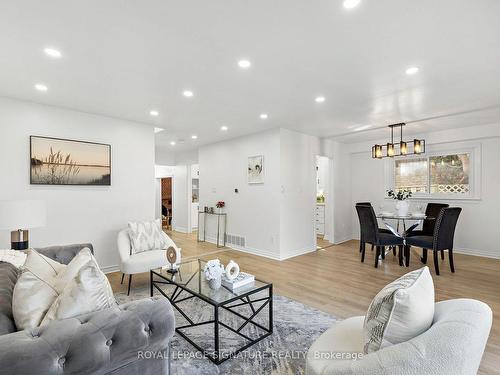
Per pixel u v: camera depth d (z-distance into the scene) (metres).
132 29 1.92
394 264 4.45
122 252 3.34
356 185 6.61
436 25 1.88
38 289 1.32
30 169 3.38
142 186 4.42
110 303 1.33
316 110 3.80
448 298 3.03
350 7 1.70
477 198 4.92
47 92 3.09
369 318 1.26
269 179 4.98
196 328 2.39
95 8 1.69
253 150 5.29
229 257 4.95
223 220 5.99
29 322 1.22
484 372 1.80
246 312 2.70
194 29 1.93
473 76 2.69
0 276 1.59
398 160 5.89
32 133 3.41
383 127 4.83
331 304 2.89
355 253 5.24
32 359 0.94
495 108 3.72
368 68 2.53
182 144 6.43
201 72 2.61
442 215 3.81
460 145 5.08
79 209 3.78
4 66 2.46
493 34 1.97
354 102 3.46
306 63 2.44
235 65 2.47
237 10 1.72
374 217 4.28
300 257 4.93
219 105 3.58
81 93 3.13
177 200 8.14
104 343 1.10
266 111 3.85
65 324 1.10
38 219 2.51
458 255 4.96
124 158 4.22
